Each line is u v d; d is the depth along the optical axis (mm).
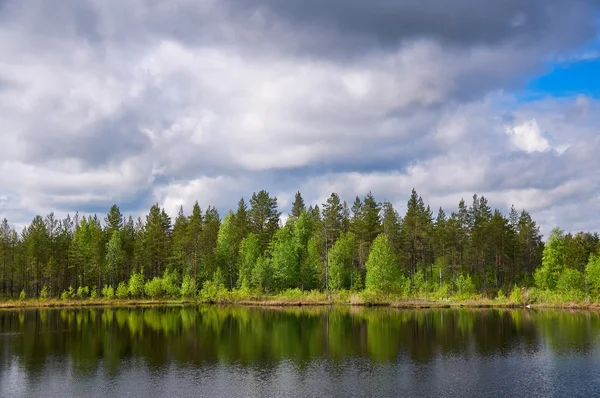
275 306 86875
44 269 112000
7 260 118312
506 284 112125
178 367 32531
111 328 53875
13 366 33375
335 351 37906
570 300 78000
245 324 56562
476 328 50188
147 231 124812
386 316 64312
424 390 26344
